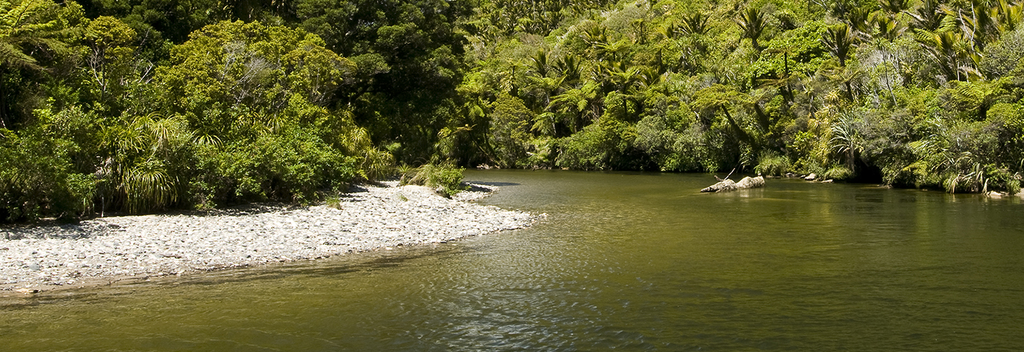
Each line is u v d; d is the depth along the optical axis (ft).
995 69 91.35
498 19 368.89
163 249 36.70
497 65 265.95
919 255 37.32
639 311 24.93
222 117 64.34
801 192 89.97
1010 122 77.05
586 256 37.42
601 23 296.92
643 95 187.42
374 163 91.81
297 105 79.00
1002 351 20.01
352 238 42.83
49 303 25.50
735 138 159.33
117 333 21.65
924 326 22.77
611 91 200.85
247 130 65.05
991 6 110.32
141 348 20.10
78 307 24.97
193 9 97.86
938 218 55.93
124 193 49.67
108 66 64.80
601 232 48.14
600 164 188.96
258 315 24.13
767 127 151.84
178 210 52.95
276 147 61.11
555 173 164.66
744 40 186.29
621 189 100.01
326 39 103.71
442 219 53.98
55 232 40.50
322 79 87.10
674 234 46.96
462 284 29.71
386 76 112.16
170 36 91.56
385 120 109.91
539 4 375.66
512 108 214.28
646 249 40.01
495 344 20.95
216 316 23.94
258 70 76.28
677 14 257.34
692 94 169.99
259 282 29.84
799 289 28.60
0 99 58.95
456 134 196.03
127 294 27.09
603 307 25.57
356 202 65.72
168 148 52.31
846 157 117.19
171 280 29.96
